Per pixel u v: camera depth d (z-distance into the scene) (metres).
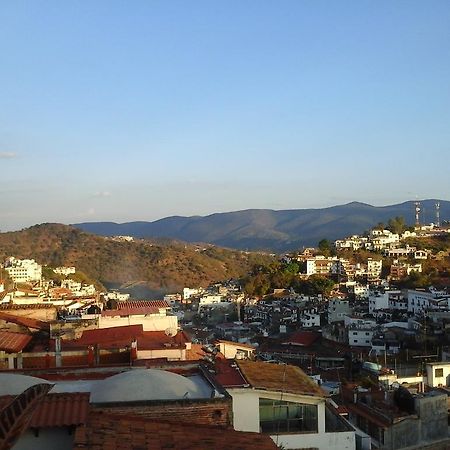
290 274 188.00
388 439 32.78
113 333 28.05
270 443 11.85
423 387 46.06
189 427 12.16
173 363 20.06
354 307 130.50
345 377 62.25
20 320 30.48
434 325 98.75
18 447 11.91
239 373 19.50
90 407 13.32
